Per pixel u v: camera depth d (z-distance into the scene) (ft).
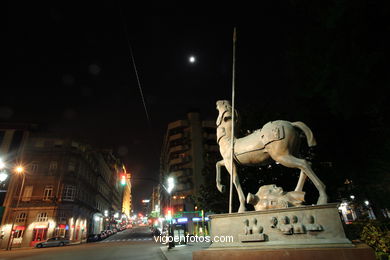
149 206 425.69
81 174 126.82
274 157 14.98
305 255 11.37
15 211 102.22
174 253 50.06
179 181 153.28
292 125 15.25
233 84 18.53
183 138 168.35
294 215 12.78
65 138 121.60
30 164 112.16
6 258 51.96
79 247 78.79
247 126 37.73
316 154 31.42
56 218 104.83
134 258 47.21
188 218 134.62
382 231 18.28
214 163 44.42
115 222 260.01
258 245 13.19
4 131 114.62
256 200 14.83
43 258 50.26
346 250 10.73
